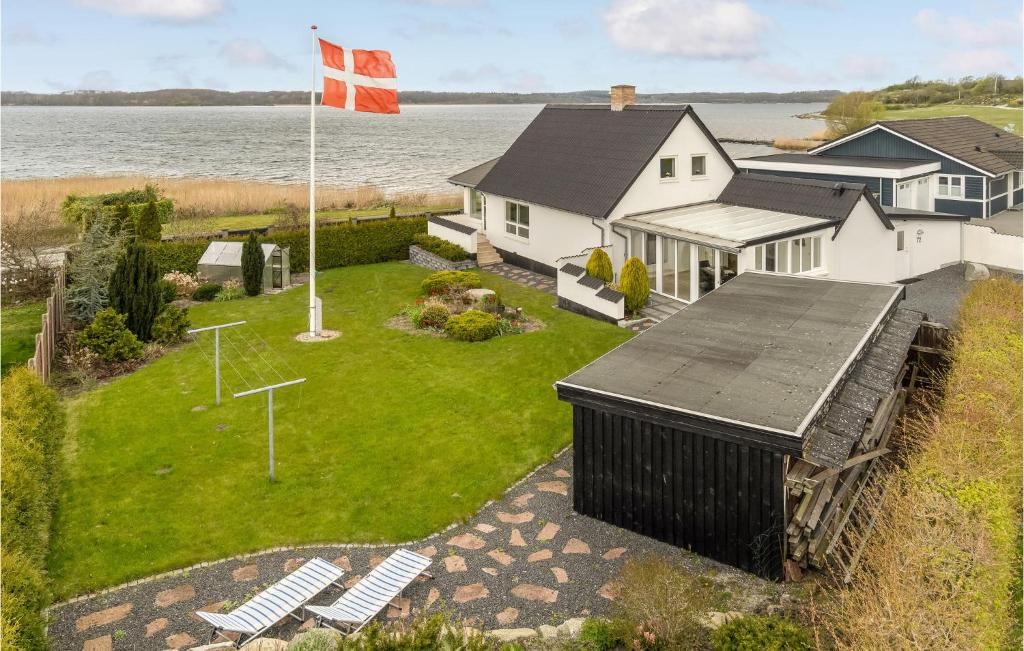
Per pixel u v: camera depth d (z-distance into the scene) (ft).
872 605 31.53
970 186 130.41
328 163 387.14
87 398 67.77
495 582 41.75
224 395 67.97
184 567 43.52
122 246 98.48
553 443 58.03
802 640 33.55
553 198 105.09
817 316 58.44
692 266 87.81
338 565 43.57
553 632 37.01
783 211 95.86
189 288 101.86
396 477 53.21
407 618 38.68
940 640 28.76
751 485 40.93
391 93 78.79
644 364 50.16
